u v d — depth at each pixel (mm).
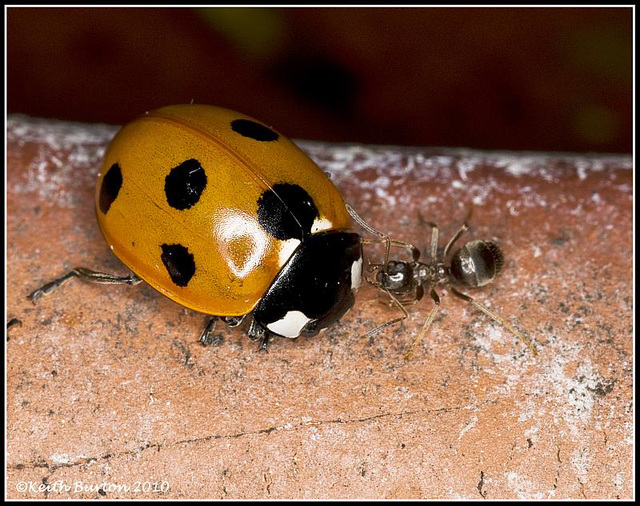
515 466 53
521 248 56
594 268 56
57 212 57
